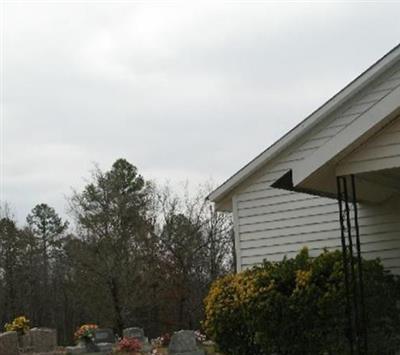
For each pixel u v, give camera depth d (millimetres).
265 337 11461
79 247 39750
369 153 8703
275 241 13812
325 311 10734
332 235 13070
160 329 36312
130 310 37969
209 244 34812
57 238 59531
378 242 12164
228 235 35156
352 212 12484
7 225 52344
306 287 11031
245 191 14383
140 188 43344
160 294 34719
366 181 10008
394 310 11039
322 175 9047
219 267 34438
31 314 50906
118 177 42938
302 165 8938
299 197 13625
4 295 50344
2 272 50938
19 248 52156
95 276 38812
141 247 37625
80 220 41062
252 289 11742
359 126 8594
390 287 11102
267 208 14016
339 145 8695
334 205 13148
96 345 27891
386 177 10047
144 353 25875
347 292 9133
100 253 38781
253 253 14055
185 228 34844
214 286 13133
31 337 30828
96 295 38844
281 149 13828
